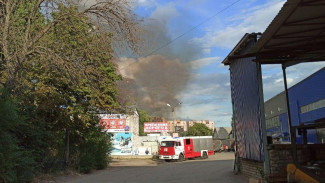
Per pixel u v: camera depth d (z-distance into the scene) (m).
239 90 14.85
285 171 9.59
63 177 16.23
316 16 6.89
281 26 7.41
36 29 17.19
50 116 18.44
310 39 8.54
